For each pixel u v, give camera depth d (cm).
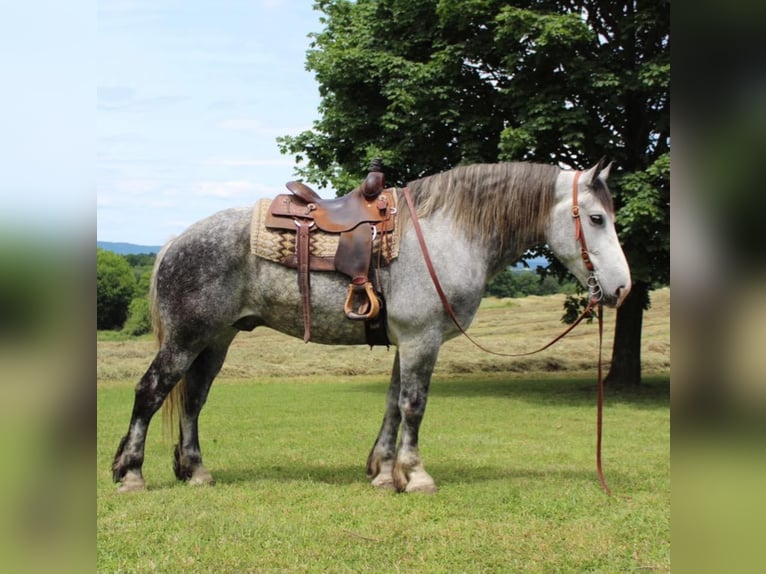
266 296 509
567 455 674
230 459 664
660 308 2758
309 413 1020
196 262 506
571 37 1095
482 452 695
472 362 1806
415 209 510
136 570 360
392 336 512
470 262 502
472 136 1247
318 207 507
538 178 509
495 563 372
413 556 383
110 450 712
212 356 546
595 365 1820
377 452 548
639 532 418
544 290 4019
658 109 1227
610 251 491
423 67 1221
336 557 382
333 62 1302
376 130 1355
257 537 411
